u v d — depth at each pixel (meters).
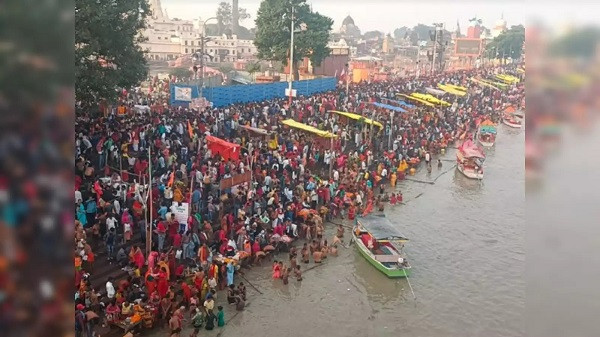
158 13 126.69
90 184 25.39
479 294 25.42
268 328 21.48
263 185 31.20
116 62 34.31
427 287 25.92
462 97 76.69
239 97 54.97
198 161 31.05
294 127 41.09
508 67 121.25
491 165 50.78
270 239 27.86
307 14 70.56
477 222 35.53
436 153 52.66
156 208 25.17
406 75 103.88
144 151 31.23
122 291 20.12
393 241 28.89
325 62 84.50
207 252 23.70
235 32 145.38
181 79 72.50
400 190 41.66
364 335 21.56
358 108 54.94
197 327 20.67
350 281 26.05
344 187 35.81
